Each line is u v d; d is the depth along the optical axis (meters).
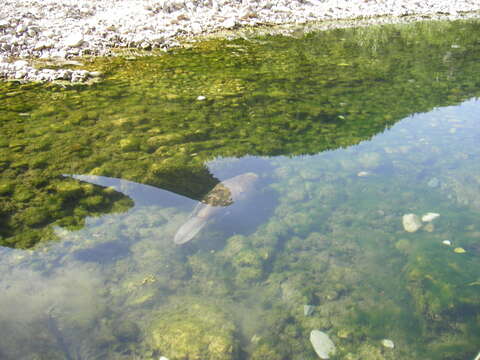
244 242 2.31
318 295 2.02
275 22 8.16
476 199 2.55
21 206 2.35
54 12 7.04
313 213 2.51
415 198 2.60
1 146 2.86
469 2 10.92
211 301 1.99
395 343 1.81
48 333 1.77
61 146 2.89
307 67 4.93
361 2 10.27
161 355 1.75
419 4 10.55
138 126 3.22
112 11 7.54
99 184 2.55
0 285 1.95
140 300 1.96
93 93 3.87
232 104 3.68
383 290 2.03
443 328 1.84
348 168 2.87
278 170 2.82
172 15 7.54
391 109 3.69
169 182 2.62
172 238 2.30
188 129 3.20
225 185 2.57
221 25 7.39
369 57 5.52
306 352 1.79
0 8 6.82
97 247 2.19
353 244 2.29
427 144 3.12
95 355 1.73
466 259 2.10
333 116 3.52
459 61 5.32
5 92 3.88
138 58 5.20
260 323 1.90
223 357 1.73
